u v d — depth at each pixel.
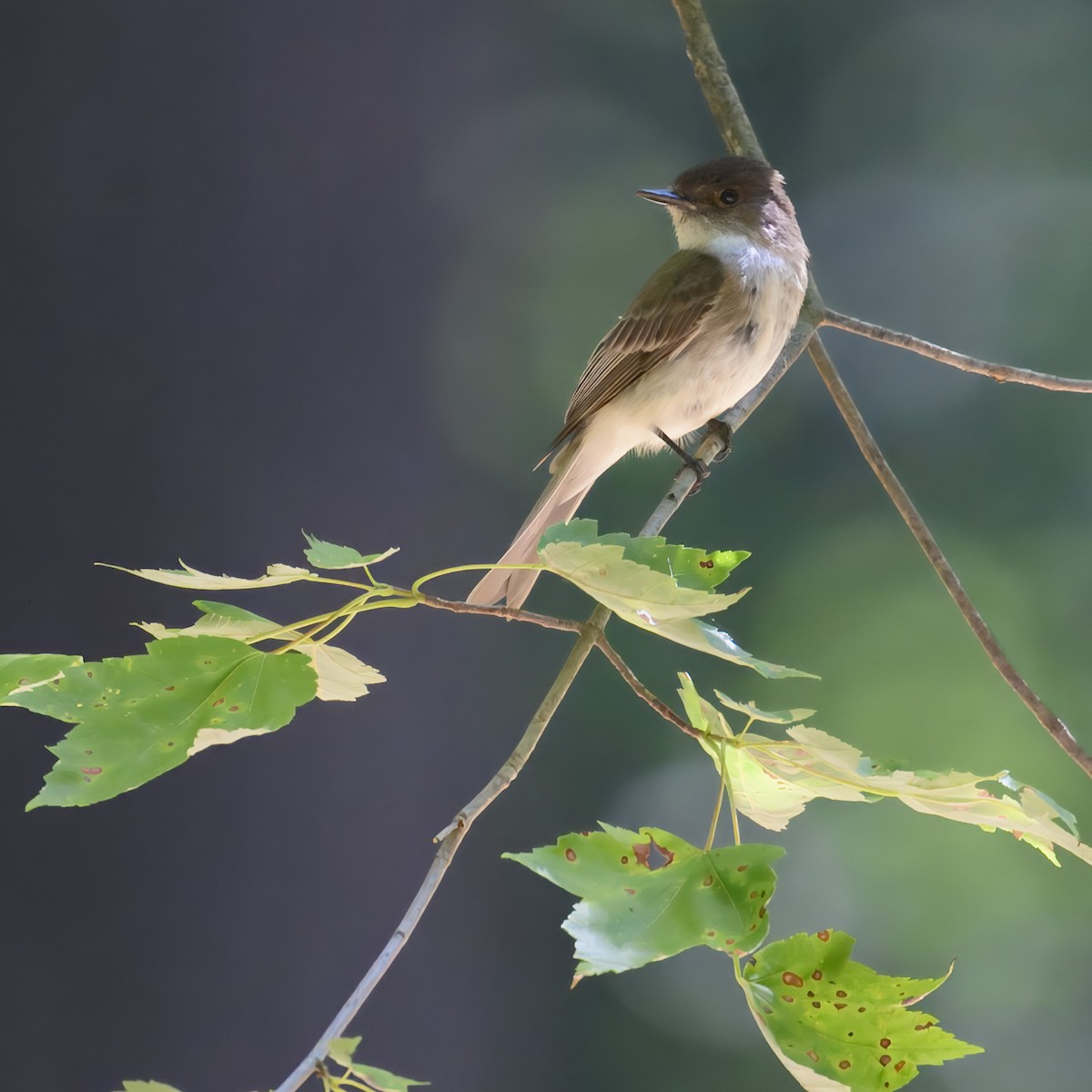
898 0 19.27
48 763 10.38
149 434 10.71
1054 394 17.91
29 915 10.29
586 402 8.95
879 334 7.48
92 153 10.77
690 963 16.05
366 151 11.80
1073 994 16.47
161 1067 10.42
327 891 11.11
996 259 18.83
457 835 3.75
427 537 12.20
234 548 10.93
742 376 8.65
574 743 15.80
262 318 11.20
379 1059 12.81
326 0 11.63
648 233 18.39
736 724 16.88
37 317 10.57
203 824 10.73
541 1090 14.41
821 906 16.77
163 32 10.97
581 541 3.76
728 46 19.33
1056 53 19.16
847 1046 3.38
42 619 10.40
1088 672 16.91
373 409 11.68
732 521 17.47
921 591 17.27
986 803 3.84
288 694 4.02
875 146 19.27
